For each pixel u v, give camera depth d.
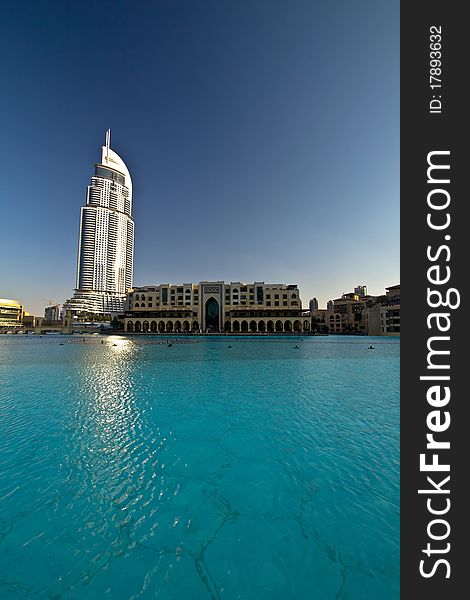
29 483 5.73
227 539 4.30
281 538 4.30
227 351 33.16
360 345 42.09
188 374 17.62
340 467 6.32
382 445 7.39
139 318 86.75
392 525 4.55
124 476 6.01
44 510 4.92
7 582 3.61
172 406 10.84
